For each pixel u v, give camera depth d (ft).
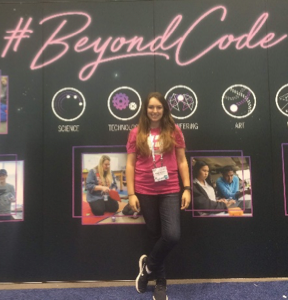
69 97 6.77
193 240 6.67
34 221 6.67
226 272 6.64
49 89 6.77
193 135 6.72
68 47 6.81
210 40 6.80
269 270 6.62
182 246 6.68
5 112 6.75
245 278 6.62
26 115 6.76
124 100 6.76
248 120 6.74
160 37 6.79
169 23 6.81
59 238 6.66
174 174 5.77
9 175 6.70
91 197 6.70
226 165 6.72
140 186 5.81
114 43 6.81
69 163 6.72
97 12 6.83
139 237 6.69
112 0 6.82
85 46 6.81
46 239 6.66
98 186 6.72
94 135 6.73
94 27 6.82
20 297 6.10
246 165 6.72
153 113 5.67
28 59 6.80
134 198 5.73
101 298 6.02
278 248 6.64
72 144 6.73
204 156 6.72
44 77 6.77
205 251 6.66
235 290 6.21
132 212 6.70
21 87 6.78
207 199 6.69
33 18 6.83
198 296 6.01
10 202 6.67
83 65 6.79
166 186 5.68
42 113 6.75
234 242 6.66
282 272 6.62
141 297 6.03
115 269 6.66
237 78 6.77
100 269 6.66
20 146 6.72
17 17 6.83
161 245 5.51
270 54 6.77
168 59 6.78
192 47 6.79
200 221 6.68
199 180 6.70
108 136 6.73
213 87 6.76
